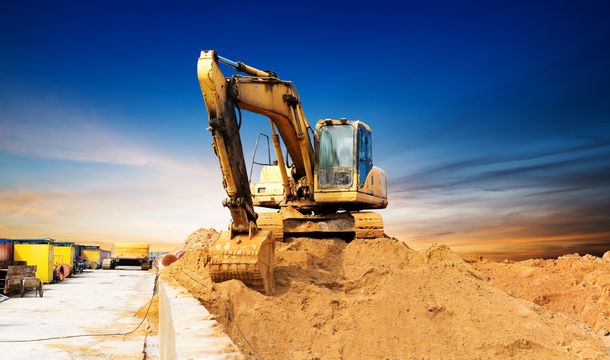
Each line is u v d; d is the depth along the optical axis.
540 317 11.66
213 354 3.76
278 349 9.65
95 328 11.94
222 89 10.64
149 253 45.53
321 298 11.34
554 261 18.84
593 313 13.77
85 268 44.59
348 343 10.28
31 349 9.52
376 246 14.23
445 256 14.57
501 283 16.78
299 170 15.98
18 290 19.17
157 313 13.96
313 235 15.78
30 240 27.11
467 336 10.65
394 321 10.91
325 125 15.35
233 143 11.05
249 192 11.78
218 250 11.12
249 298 10.52
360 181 15.23
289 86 13.52
